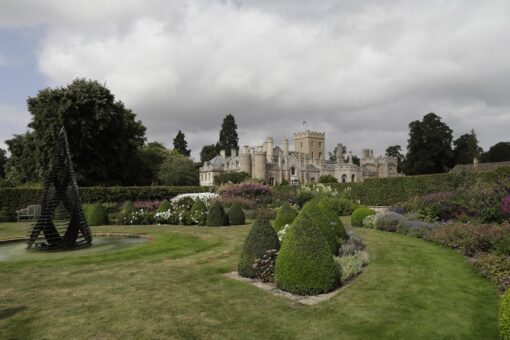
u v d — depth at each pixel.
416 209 17.03
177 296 6.53
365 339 4.77
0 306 6.12
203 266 9.05
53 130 29.56
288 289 6.69
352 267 7.98
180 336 4.88
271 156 78.62
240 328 5.12
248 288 7.00
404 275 7.81
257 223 8.08
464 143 65.50
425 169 59.59
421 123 60.22
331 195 27.45
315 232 6.84
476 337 4.81
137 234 15.47
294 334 4.93
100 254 10.77
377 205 26.39
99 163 32.81
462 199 15.12
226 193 26.55
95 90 32.44
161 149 64.88
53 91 31.34
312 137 92.06
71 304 6.18
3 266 9.25
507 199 11.43
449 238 11.11
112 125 32.91
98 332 5.02
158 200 28.17
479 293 6.56
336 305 5.97
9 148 38.41
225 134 87.38
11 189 25.39
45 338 4.86
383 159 90.00
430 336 4.84
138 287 7.15
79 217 13.24
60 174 13.75
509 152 64.62
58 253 11.86
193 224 19.33
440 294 6.51
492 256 8.23
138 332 5.01
